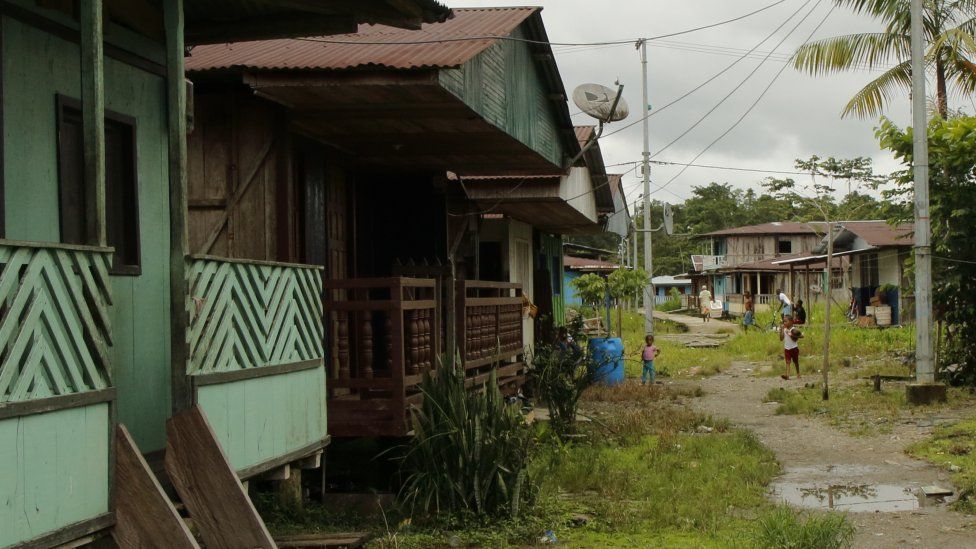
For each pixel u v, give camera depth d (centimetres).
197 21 759
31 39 614
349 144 1118
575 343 1570
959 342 1756
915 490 1001
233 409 637
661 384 2148
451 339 1061
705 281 6656
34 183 614
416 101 901
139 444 687
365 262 1272
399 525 837
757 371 2402
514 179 1453
